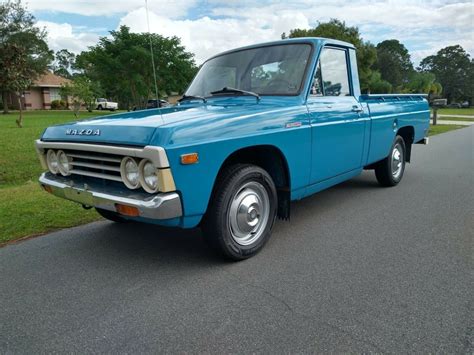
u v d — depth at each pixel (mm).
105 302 2955
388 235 4242
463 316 2678
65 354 2385
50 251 3936
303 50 4332
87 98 39312
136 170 2973
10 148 12062
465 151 10977
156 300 2965
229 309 2816
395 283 3148
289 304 2865
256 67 4469
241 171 3412
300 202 5586
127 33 32750
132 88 32438
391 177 6293
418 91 50438
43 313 2826
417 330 2531
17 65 12234
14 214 5109
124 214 3068
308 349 2367
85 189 3305
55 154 3662
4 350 2428
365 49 29953
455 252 3760
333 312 2746
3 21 41188
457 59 95625
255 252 3711
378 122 5375
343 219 4797
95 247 4027
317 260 3615
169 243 4109
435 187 6453
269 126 3572
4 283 3281
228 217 3400
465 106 90500
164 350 2393
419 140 6988
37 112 45656
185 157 2914
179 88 32594
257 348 2387
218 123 3188
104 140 3115
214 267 3510
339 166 4648
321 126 4164
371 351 2340
